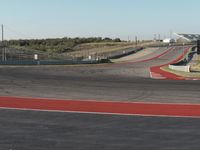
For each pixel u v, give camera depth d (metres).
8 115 12.83
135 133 9.96
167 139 9.26
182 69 50.66
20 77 32.12
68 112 13.60
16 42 156.75
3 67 53.31
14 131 10.12
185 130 10.39
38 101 16.59
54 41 175.25
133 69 55.34
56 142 8.86
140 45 162.88
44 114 13.11
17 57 78.19
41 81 28.11
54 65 67.00
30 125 11.03
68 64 72.81
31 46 153.88
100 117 12.54
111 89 22.62
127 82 28.53
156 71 49.47
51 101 16.66
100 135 9.69
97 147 8.42
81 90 21.78
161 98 18.30
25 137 9.36
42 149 8.19
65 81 28.53
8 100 16.78
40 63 68.44
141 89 22.88
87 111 13.89
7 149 8.13
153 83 27.89
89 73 42.47
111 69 54.53
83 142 8.88
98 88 23.17
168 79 33.78
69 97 18.25
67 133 9.91
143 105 15.69
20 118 12.25
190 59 84.81
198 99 18.02
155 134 9.86
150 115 13.05
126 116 12.80
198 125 11.17
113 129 10.49
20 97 17.94
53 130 10.30
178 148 8.38
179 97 18.78
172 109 14.60
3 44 83.38
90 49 157.62
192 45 150.00
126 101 16.97
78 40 190.00
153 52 124.44
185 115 13.12
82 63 77.50
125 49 141.62
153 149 8.28
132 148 8.35
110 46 169.50
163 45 154.62
